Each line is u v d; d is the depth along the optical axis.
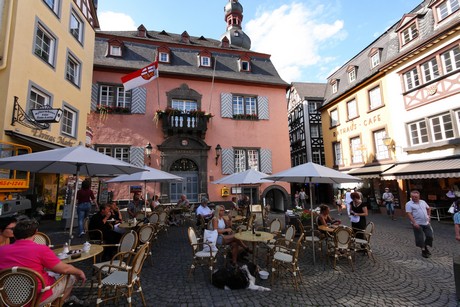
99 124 14.76
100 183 13.19
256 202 16.91
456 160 11.89
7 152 7.52
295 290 4.60
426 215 6.72
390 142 15.91
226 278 4.66
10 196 7.08
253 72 19.02
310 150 26.83
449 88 12.65
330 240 6.92
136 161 14.95
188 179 16.03
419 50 14.09
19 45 8.27
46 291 2.78
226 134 17.03
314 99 27.77
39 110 8.20
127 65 15.80
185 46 18.53
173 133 15.59
